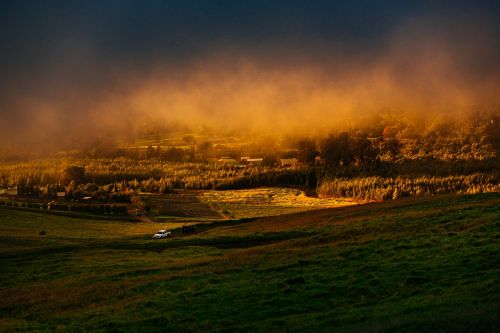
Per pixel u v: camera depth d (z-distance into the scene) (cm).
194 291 4297
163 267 5800
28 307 4647
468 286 3516
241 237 7894
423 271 4025
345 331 2778
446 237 5066
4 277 6300
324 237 6450
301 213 10688
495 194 8231
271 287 4153
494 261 4000
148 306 4038
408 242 5094
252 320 3512
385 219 7025
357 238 5956
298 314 3528
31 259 7506
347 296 3803
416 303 3291
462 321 2606
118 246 8388
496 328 2442
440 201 8362
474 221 5706
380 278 4028
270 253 5875
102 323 3719
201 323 3512
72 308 4425
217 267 5338
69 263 6831
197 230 10369
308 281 4209
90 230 13188
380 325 2778
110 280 5359
